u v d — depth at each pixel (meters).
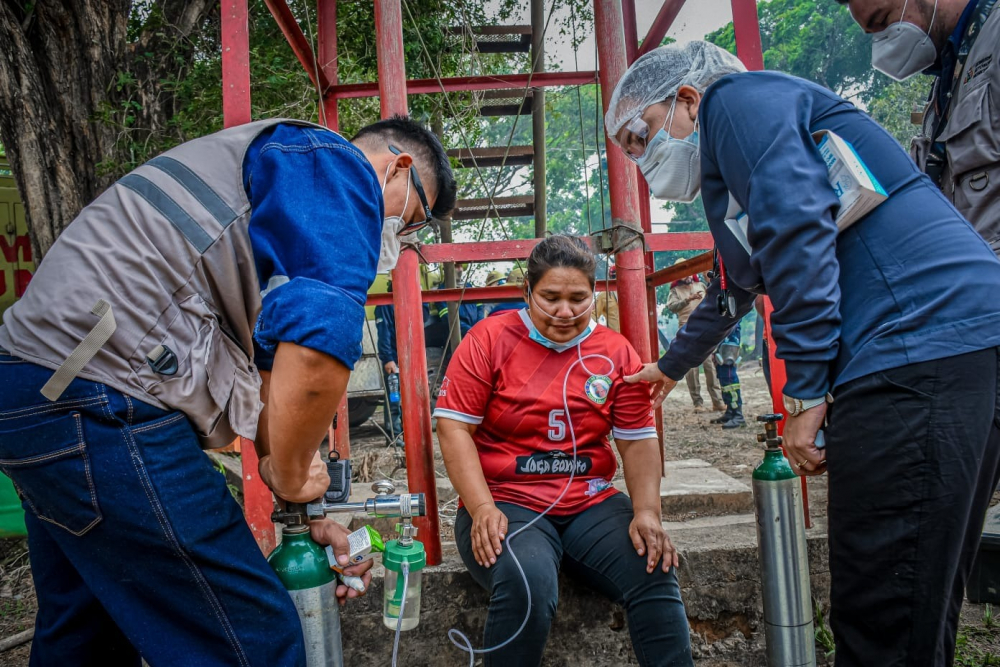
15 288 5.23
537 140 4.88
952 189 1.73
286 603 1.21
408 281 1.88
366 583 1.41
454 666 1.82
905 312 1.16
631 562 1.53
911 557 1.13
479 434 1.79
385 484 1.44
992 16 1.56
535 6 4.27
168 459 1.10
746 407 7.77
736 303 1.61
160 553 1.09
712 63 1.49
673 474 2.83
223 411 1.21
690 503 2.45
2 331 1.13
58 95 5.05
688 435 5.67
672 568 1.53
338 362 1.03
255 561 1.20
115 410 1.06
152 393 1.10
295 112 5.00
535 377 1.72
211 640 1.14
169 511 1.08
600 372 1.73
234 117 1.85
